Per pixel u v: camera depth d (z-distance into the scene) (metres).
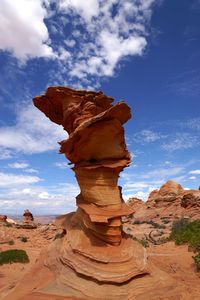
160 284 11.15
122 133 13.02
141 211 73.94
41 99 14.23
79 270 10.97
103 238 12.06
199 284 12.45
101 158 12.77
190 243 20.45
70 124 13.34
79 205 12.59
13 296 11.09
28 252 29.34
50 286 11.08
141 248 12.66
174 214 62.53
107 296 10.19
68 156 13.27
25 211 53.22
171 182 78.06
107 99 13.20
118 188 12.84
